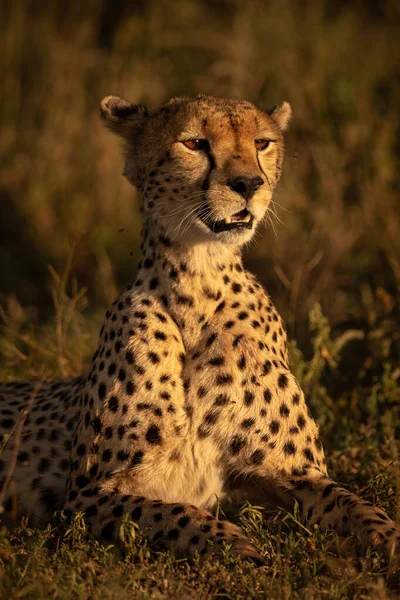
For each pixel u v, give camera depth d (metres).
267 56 16.78
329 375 10.41
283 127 9.23
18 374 10.68
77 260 14.36
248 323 7.82
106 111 8.71
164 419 7.52
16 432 8.51
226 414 7.59
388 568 6.71
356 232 13.45
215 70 16.36
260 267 13.51
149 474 7.58
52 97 16.64
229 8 18.75
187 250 7.75
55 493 8.33
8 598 6.12
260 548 6.95
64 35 18.34
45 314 13.37
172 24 18.41
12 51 17.53
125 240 14.84
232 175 7.69
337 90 15.74
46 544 7.40
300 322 11.36
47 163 15.88
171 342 7.68
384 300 10.94
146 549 6.86
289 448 7.73
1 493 7.70
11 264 14.52
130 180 8.65
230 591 6.32
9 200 15.66
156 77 16.86
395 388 9.45
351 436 9.08
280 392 7.75
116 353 7.75
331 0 19.89
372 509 7.30
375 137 14.69
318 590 6.30
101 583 6.34
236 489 8.04
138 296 7.88
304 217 13.94
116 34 18.17
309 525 7.47
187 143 7.90
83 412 7.92
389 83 16.66
